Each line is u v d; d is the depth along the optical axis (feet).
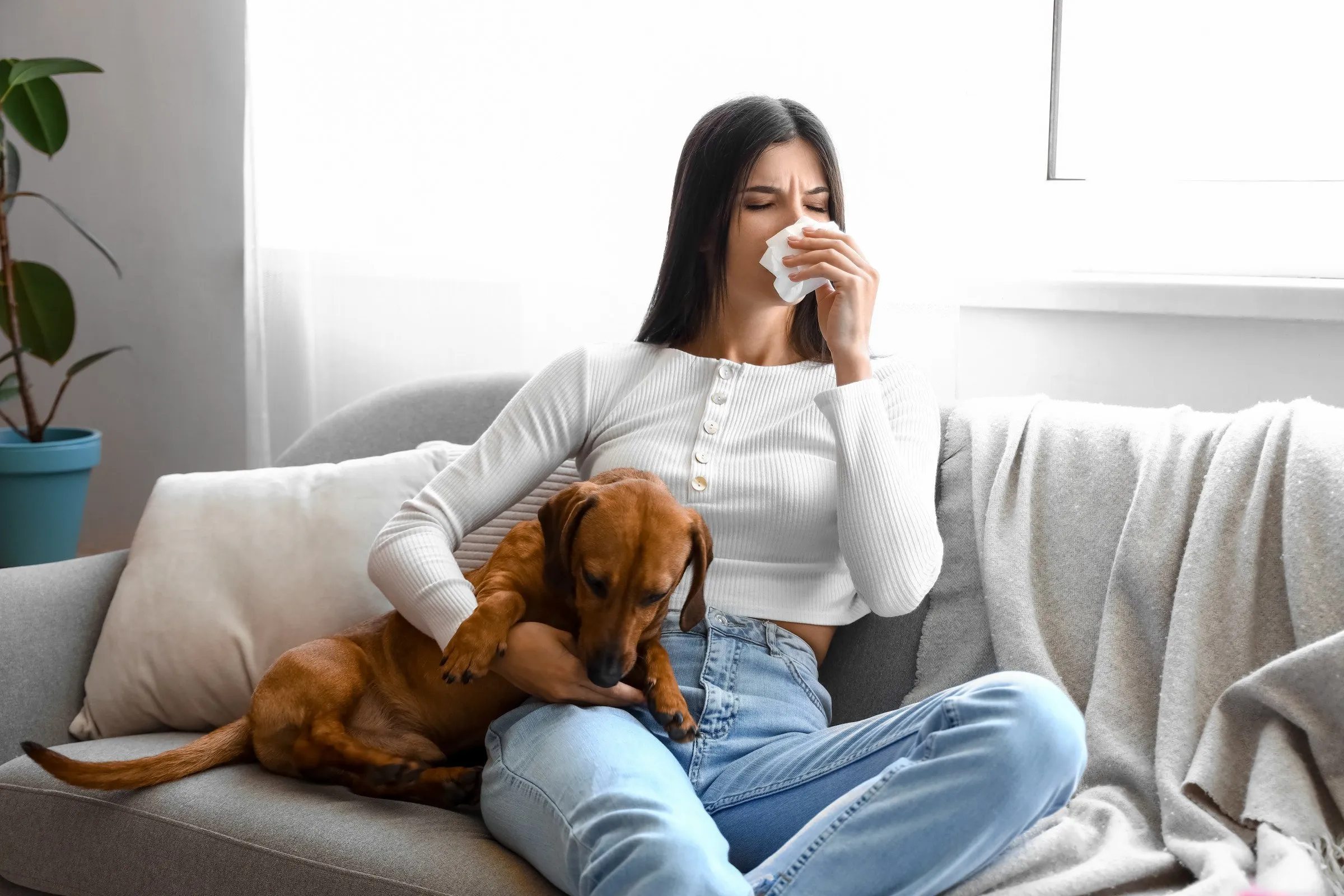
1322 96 7.11
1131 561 5.19
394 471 6.38
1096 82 7.64
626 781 4.02
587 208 8.32
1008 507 5.71
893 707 5.55
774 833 4.47
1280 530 4.99
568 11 8.20
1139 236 7.46
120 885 4.71
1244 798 4.53
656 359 5.66
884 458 5.02
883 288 7.23
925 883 3.85
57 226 10.85
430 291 8.91
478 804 5.01
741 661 4.91
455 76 8.60
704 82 7.80
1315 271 7.04
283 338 9.33
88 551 11.19
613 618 4.49
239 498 6.22
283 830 4.51
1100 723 4.98
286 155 9.10
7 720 5.56
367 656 5.28
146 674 5.76
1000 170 7.52
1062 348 7.41
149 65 10.28
